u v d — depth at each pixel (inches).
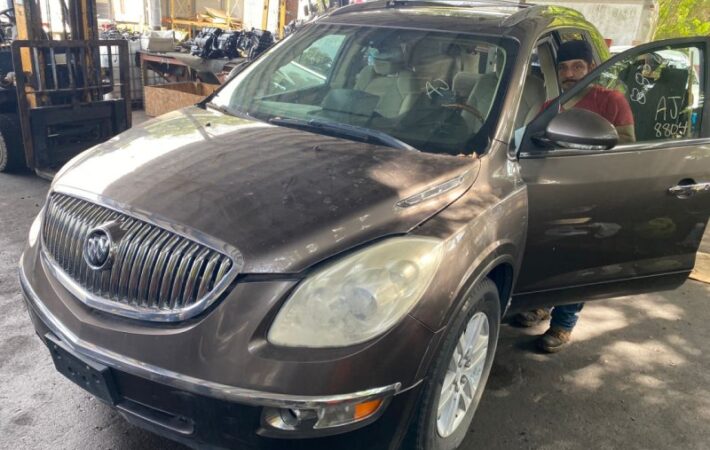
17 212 203.3
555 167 111.6
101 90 244.8
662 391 132.7
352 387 75.3
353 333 76.2
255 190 87.7
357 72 127.7
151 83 406.3
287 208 84.0
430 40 127.0
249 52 381.7
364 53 130.0
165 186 89.4
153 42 395.5
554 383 132.3
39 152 225.9
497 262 98.7
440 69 121.4
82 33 234.5
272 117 121.8
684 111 130.0
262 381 73.4
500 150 106.9
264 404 73.0
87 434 106.3
